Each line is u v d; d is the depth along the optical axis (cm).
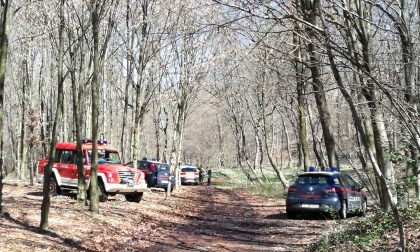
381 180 665
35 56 3388
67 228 1069
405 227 883
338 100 1507
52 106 3288
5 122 4759
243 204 2269
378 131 991
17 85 3653
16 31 2872
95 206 1348
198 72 2488
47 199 996
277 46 819
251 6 658
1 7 1066
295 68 1016
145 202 1955
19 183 2623
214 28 744
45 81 3400
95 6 1309
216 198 2634
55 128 1012
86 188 1636
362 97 937
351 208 1582
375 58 773
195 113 6328
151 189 2881
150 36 2114
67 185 1831
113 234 1116
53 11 1641
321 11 658
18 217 1118
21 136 3575
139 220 1402
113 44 2584
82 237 1011
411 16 837
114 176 1752
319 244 941
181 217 1639
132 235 1149
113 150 1917
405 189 941
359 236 912
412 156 868
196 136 8575
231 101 4138
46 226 994
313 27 646
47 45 3028
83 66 1465
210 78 2728
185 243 1084
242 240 1142
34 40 2778
